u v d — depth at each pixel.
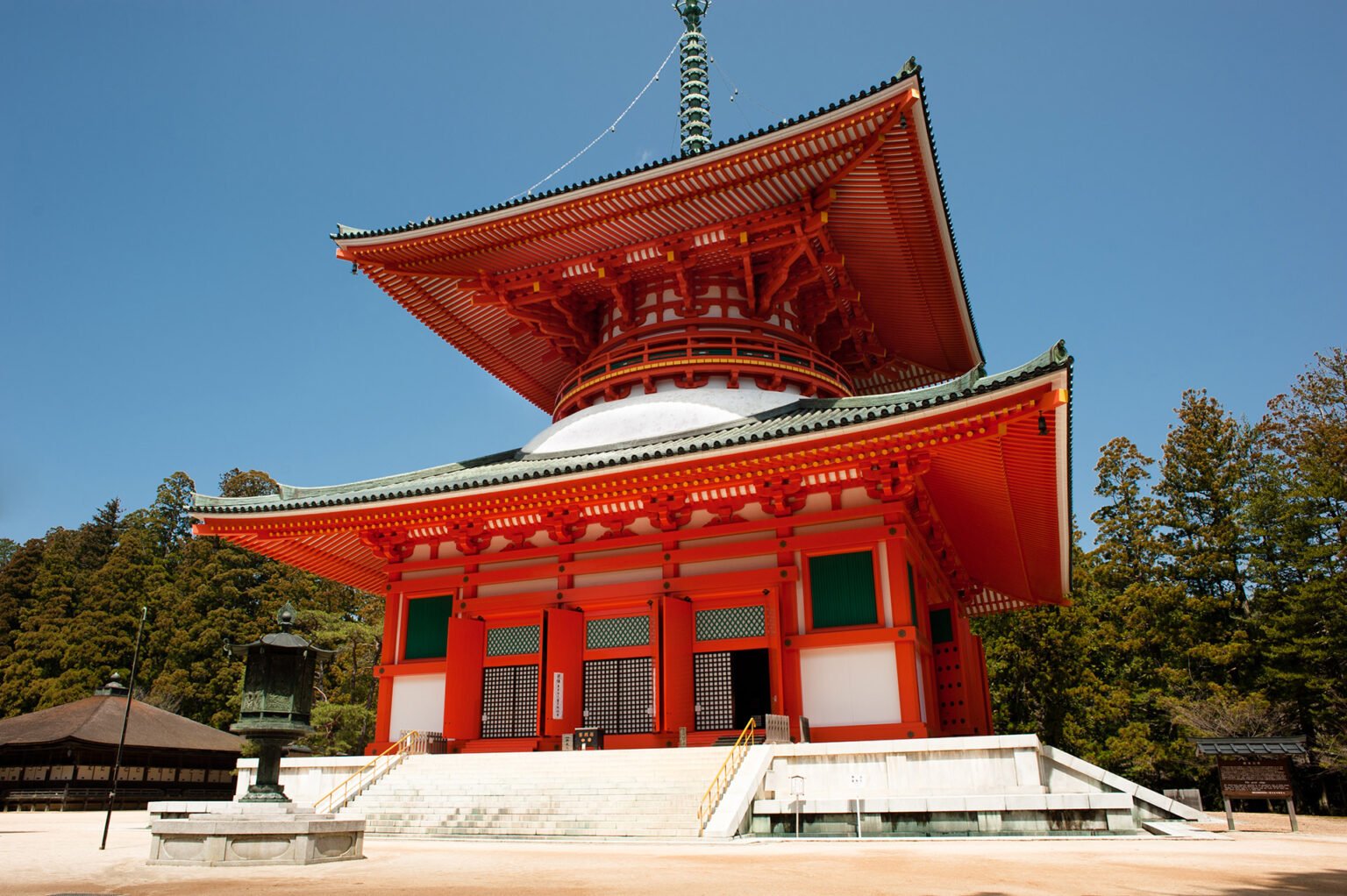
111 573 61.16
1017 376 16.55
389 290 30.09
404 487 23.89
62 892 8.98
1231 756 19.53
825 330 31.39
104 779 41.44
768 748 16.56
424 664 23.58
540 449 26.47
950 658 23.31
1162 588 43.75
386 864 11.41
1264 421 43.69
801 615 20.38
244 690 12.93
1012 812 14.57
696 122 37.38
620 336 28.62
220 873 10.52
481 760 19.20
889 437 18.66
